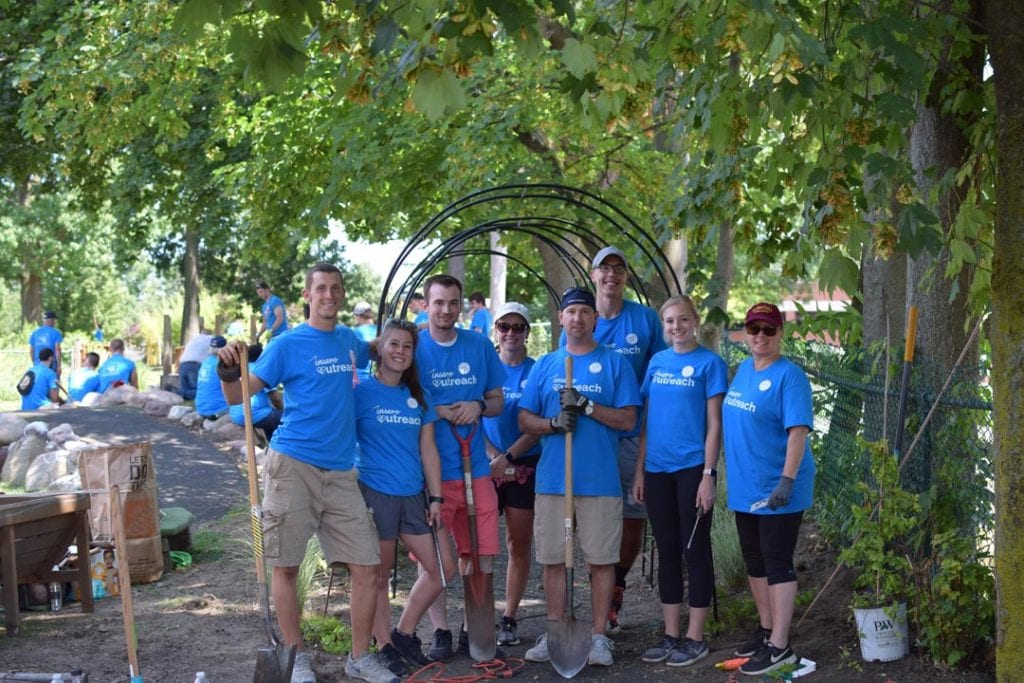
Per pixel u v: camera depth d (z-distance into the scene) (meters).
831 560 7.27
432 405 5.84
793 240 6.54
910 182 5.04
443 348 5.91
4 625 6.39
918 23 4.95
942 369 6.17
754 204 6.98
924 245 4.77
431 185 11.59
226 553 8.48
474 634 5.86
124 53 12.95
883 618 5.26
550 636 5.60
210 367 10.23
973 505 5.47
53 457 11.52
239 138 14.26
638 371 6.46
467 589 5.90
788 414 5.35
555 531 5.86
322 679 5.48
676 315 5.85
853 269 5.09
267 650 4.49
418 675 5.63
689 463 5.79
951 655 5.09
